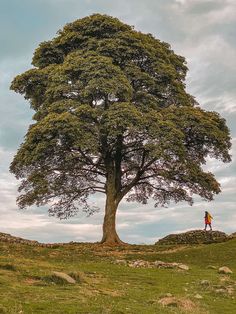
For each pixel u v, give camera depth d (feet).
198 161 153.17
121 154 147.64
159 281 75.00
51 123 124.77
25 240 138.92
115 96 138.82
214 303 62.18
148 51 144.46
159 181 155.12
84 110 128.57
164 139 127.54
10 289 54.34
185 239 146.82
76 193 150.82
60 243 138.92
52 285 59.98
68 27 150.20
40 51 151.64
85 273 75.51
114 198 144.66
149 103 142.51
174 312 52.75
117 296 58.59
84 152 139.44
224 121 150.41
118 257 110.42
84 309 48.37
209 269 93.81
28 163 130.11
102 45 140.56
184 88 159.84
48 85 142.00
